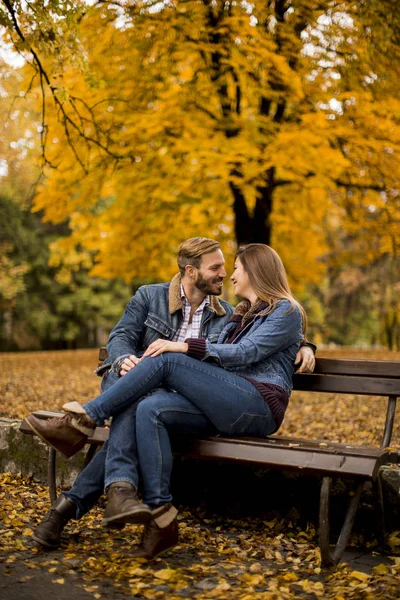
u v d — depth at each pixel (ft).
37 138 29.12
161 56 25.36
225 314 12.21
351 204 37.37
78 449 10.16
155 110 27.09
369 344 96.17
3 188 38.68
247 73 26.16
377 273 65.92
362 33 24.57
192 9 23.72
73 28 19.29
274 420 10.83
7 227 78.28
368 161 30.40
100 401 10.02
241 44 24.62
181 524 11.60
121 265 42.11
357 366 11.59
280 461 9.50
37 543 9.82
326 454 9.26
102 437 10.92
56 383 29.22
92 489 10.22
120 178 31.60
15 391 25.71
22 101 25.84
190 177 31.07
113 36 24.59
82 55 19.85
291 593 8.41
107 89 26.18
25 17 18.76
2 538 10.27
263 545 10.52
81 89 25.95
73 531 10.80
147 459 9.80
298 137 25.48
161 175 30.78
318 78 26.53
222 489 12.10
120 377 11.15
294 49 25.43
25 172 33.40
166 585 8.65
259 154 26.35
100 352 13.75
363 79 26.37
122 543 10.32
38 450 14.08
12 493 12.99
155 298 12.32
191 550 10.16
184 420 10.36
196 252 11.84
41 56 24.93
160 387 11.22
